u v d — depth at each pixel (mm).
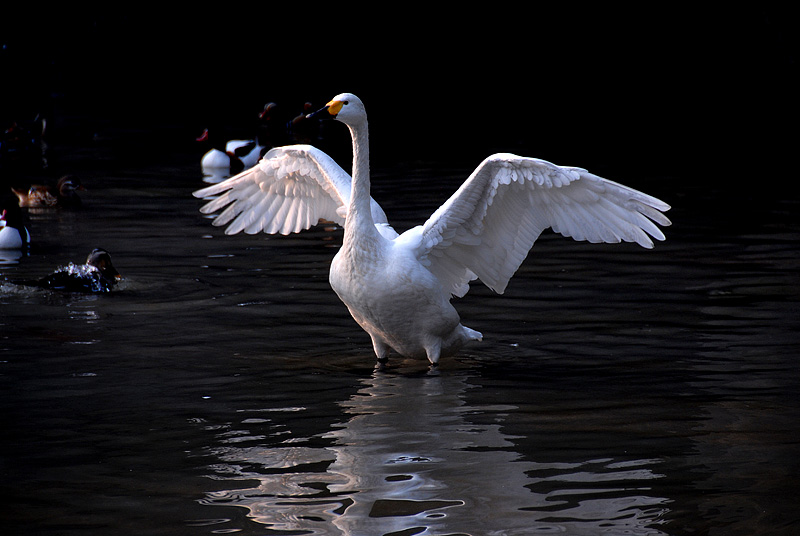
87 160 30875
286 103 46812
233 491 7762
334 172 12516
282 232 13617
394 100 47719
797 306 13547
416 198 23891
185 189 25625
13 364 11211
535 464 8266
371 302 11273
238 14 53500
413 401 10102
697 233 19219
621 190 10961
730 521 7121
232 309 13898
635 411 9633
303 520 7207
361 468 8203
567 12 54000
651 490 7691
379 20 54281
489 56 54469
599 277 15727
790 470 8070
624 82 52969
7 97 44875
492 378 10914
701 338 12180
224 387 10539
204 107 45781
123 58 52188
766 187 25391
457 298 14570
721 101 47625
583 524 7098
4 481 7992
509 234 11820
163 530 7062
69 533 7016
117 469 8242
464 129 39219
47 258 17094
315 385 10680
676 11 52094
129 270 16281
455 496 7609
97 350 11820
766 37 50000
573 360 11500
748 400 9875
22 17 46531
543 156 31922
